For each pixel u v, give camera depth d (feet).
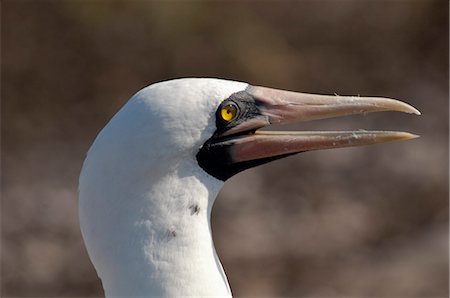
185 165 22.74
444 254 50.75
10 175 59.77
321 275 50.90
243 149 23.98
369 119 62.03
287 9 71.15
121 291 22.39
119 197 22.21
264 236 53.78
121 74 67.46
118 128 22.33
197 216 22.80
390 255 52.11
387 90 68.49
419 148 60.64
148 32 68.44
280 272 51.16
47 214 55.77
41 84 66.80
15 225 54.95
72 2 68.23
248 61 67.51
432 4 71.77
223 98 23.63
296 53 69.56
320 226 54.85
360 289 49.21
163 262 22.29
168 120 22.45
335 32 71.41
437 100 66.08
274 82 67.51
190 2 68.74
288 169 59.06
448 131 62.18
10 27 68.23
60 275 51.52
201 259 22.63
